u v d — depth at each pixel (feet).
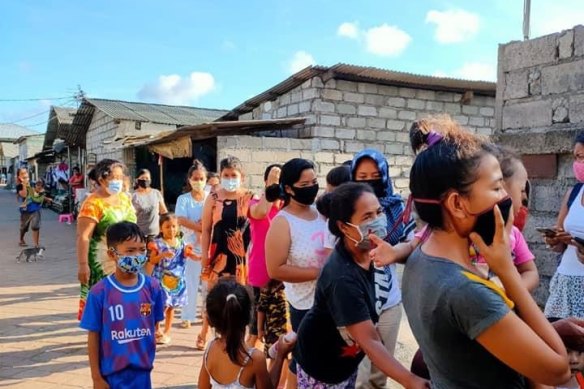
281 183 10.21
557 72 14.32
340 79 34.55
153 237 17.01
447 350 4.28
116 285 9.70
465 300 4.03
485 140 4.67
